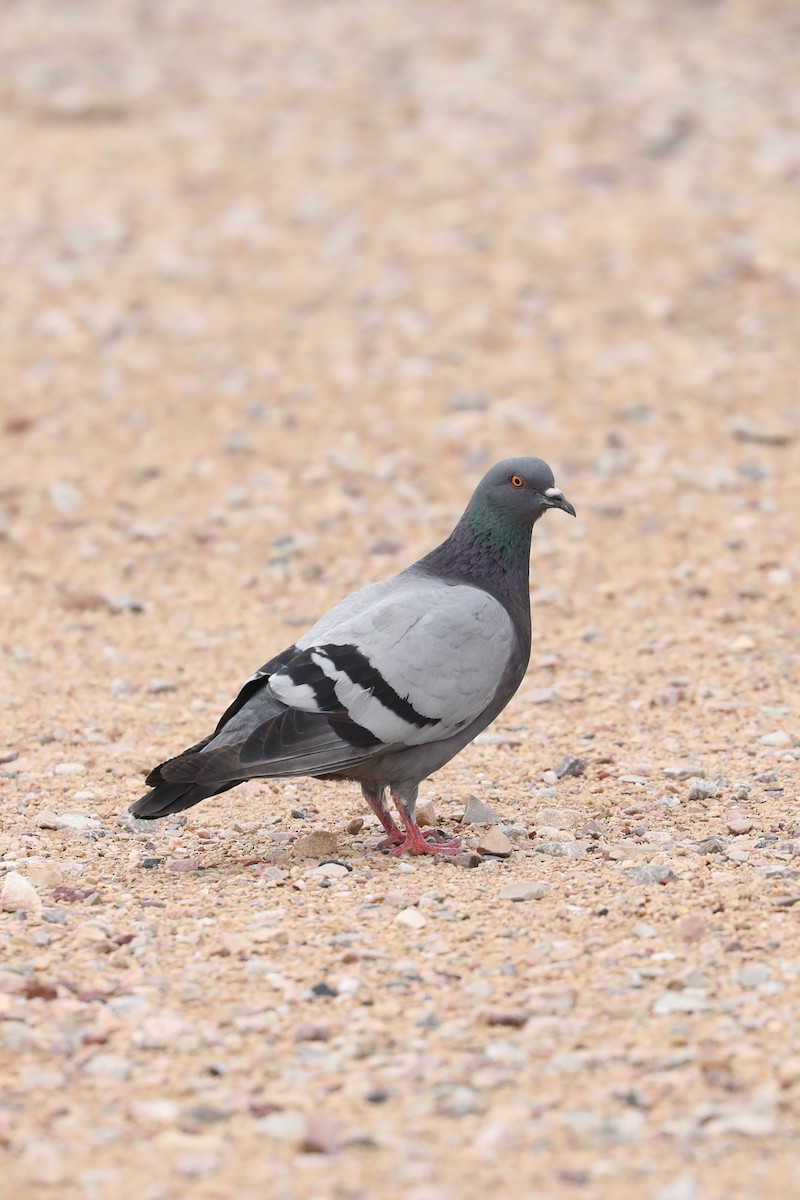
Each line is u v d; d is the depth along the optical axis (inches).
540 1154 218.8
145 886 326.6
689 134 1079.6
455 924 298.7
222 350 792.9
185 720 454.6
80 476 674.8
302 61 1305.4
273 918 303.6
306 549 604.4
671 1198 204.8
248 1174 215.5
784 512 621.6
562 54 1291.8
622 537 607.2
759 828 353.4
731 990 267.0
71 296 866.8
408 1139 223.5
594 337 791.7
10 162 1089.4
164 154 1093.1
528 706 463.2
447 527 618.5
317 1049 250.2
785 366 754.8
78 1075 244.4
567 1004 262.2
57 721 454.3
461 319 815.7
